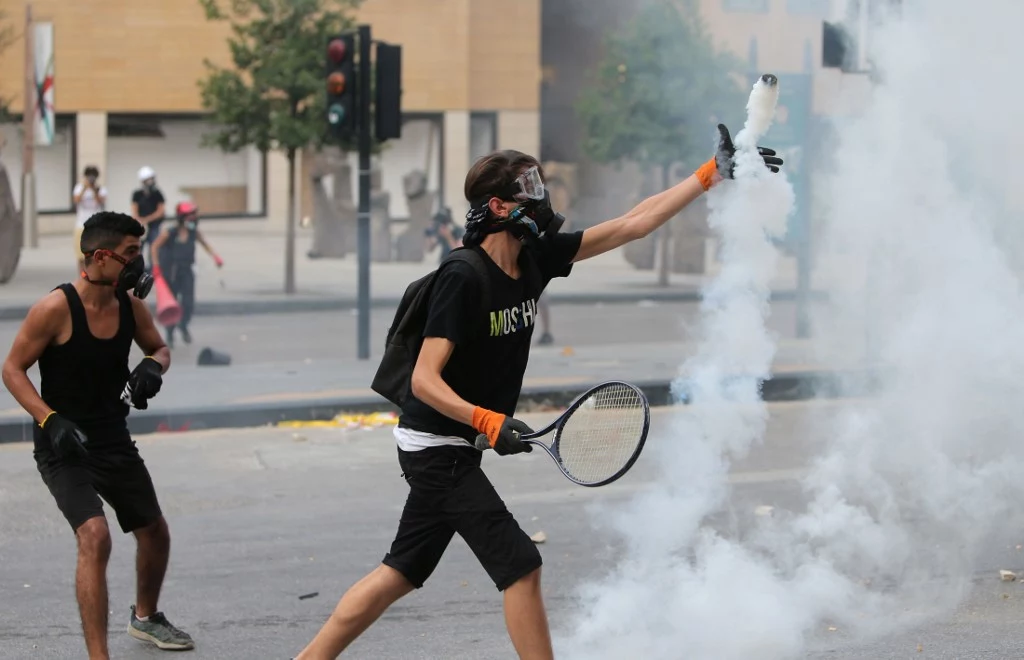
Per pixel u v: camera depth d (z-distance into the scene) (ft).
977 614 42.70
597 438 28.55
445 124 241.96
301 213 236.02
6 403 80.07
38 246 198.49
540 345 115.34
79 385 36.91
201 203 230.89
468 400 30.40
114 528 55.16
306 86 149.07
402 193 244.01
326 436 74.79
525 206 29.60
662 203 33.01
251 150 232.94
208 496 60.59
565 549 51.34
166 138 227.20
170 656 39.81
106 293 36.76
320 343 118.52
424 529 31.37
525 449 28.91
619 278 176.14
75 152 220.43
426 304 30.37
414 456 30.76
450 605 44.75
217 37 225.97
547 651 30.37
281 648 40.65
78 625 42.70
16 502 58.29
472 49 243.81
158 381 37.40
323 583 47.47
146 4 220.84
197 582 47.52
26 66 191.52
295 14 151.23
